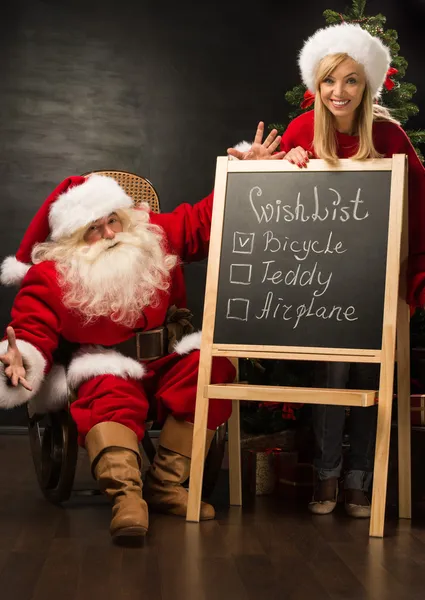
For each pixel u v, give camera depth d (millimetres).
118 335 2650
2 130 4988
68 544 2102
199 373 2438
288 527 2357
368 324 2365
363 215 2453
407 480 2533
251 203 2547
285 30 5105
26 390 2410
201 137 5078
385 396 2295
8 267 2836
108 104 5039
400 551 2068
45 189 5008
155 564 1906
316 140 2549
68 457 2559
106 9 5047
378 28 3592
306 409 3148
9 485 3055
